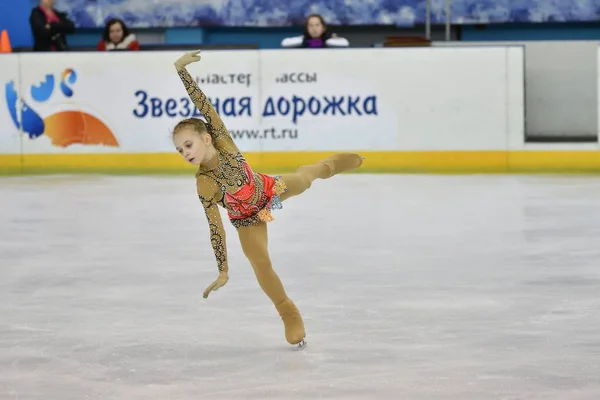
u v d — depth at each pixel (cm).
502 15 4281
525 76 3650
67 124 3438
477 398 1037
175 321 1409
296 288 1616
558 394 1045
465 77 3341
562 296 1532
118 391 1082
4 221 2400
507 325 1352
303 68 3366
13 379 1134
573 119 3900
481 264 1803
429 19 4256
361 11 4325
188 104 3403
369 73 3359
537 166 3347
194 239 2119
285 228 2248
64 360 1212
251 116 3388
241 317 1428
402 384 1089
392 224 2288
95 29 4456
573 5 4266
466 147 3359
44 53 3425
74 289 1639
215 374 1141
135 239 2127
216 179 1176
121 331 1354
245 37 4500
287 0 4353
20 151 3456
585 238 2072
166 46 3669
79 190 2998
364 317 1410
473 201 2669
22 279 1727
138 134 3422
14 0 4203
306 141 3381
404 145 3372
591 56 3872
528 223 2280
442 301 1508
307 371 1146
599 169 3331
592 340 1267
